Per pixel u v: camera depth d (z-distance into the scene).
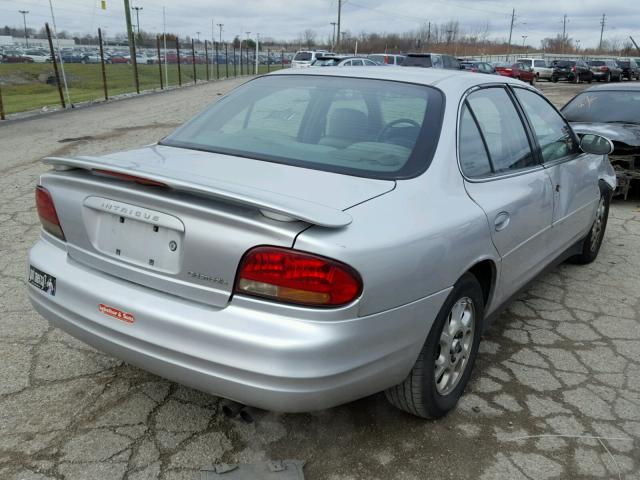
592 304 4.49
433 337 2.64
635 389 3.32
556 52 113.06
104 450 2.64
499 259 3.12
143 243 2.41
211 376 2.22
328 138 2.99
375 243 2.23
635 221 6.96
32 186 7.49
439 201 2.67
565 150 4.32
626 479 2.60
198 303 2.29
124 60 61.75
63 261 2.70
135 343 2.38
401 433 2.84
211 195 2.19
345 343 2.17
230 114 3.38
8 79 32.72
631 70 48.25
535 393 3.24
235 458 2.62
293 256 2.11
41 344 3.50
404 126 2.95
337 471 2.57
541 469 2.64
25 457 2.57
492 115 3.42
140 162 2.73
